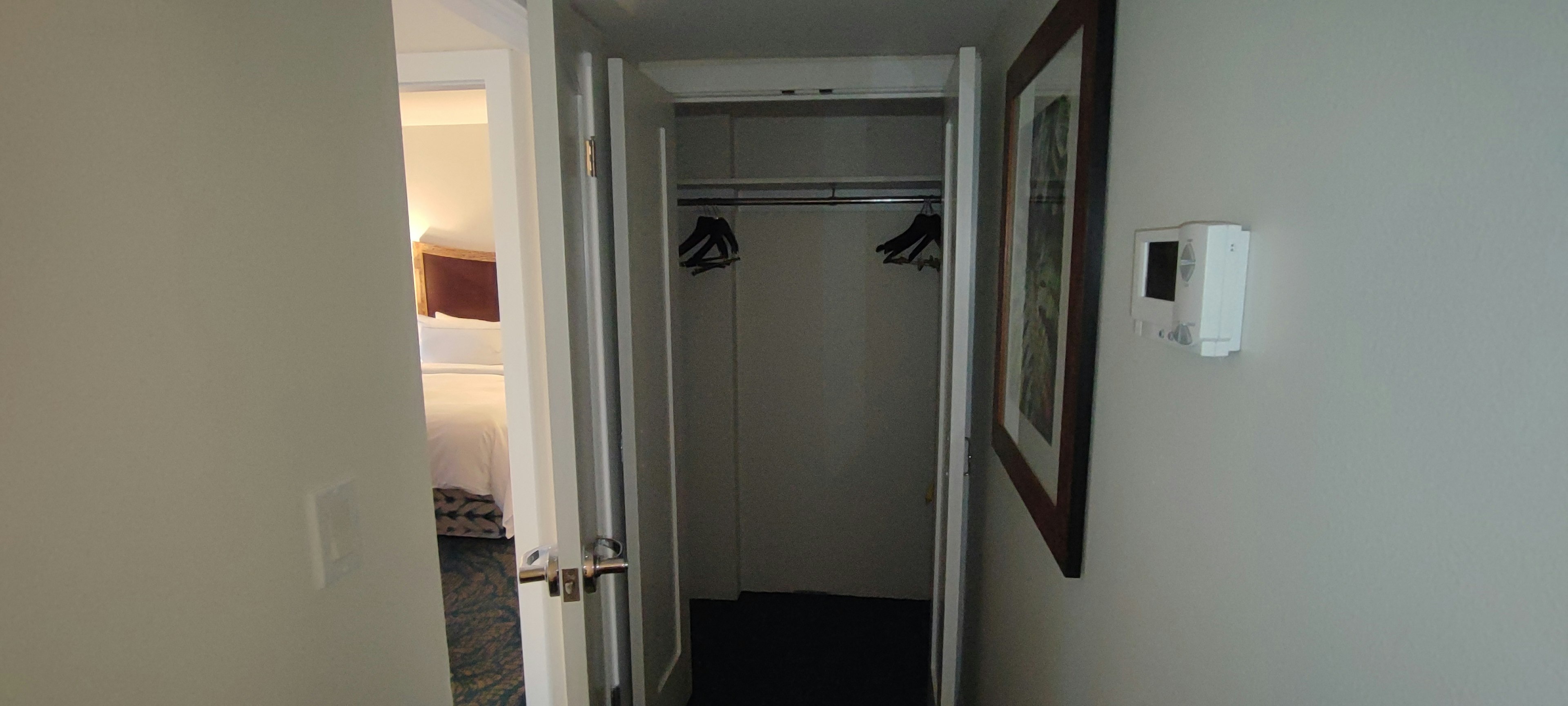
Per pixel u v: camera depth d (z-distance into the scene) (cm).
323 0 84
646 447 194
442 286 495
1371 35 46
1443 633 40
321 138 83
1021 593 146
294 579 80
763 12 171
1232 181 64
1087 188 98
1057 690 119
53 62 56
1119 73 93
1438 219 40
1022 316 139
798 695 245
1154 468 81
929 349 291
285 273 78
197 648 69
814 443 302
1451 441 39
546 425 179
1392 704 44
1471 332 38
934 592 224
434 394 391
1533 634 35
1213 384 67
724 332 289
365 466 91
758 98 221
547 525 181
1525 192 35
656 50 207
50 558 56
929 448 297
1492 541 37
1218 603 66
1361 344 46
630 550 188
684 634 237
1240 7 62
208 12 69
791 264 291
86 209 58
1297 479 53
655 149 202
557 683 190
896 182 259
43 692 56
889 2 164
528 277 173
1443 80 40
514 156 169
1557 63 33
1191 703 71
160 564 65
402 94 173
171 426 66
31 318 55
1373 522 45
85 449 58
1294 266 54
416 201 498
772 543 311
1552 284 33
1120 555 91
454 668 258
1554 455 33
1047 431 119
